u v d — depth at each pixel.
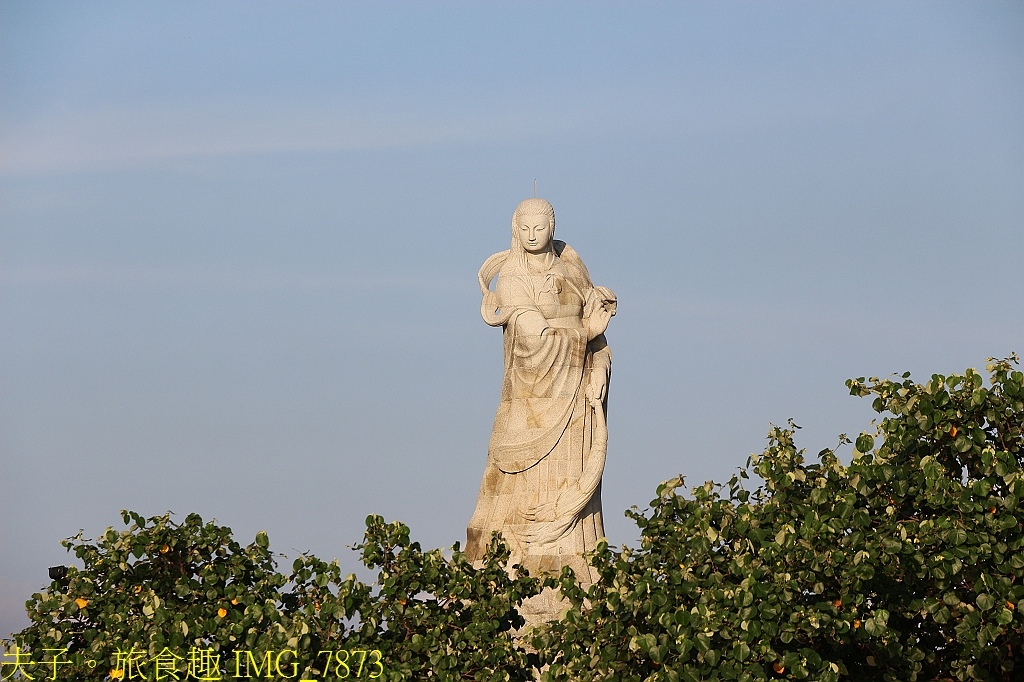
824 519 148.25
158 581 158.12
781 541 147.50
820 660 143.38
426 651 155.00
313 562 156.50
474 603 158.12
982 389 150.88
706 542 150.88
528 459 184.25
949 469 154.00
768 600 144.38
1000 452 147.88
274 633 149.38
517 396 186.75
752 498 156.88
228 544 159.62
